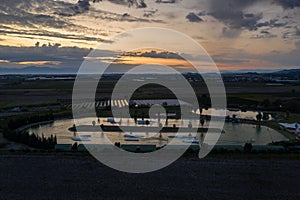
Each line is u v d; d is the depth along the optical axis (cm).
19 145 3894
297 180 2472
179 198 2141
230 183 2402
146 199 2117
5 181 2388
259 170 2681
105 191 2233
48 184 2341
